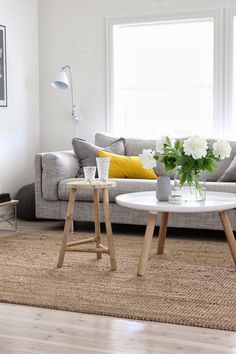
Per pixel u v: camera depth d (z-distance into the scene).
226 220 3.85
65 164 5.29
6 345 2.58
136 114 6.32
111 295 3.25
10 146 6.14
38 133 6.59
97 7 6.26
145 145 5.76
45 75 6.55
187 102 6.09
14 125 6.19
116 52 6.28
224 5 5.74
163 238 4.21
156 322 2.84
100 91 6.31
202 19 5.88
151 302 3.11
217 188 4.68
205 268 3.82
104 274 3.70
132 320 2.88
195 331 2.71
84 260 4.09
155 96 6.23
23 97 6.32
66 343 2.59
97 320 2.88
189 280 3.53
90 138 6.40
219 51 5.79
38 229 5.43
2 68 5.95
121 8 6.15
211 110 6.00
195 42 6.01
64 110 6.49
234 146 5.46
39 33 6.54
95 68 6.32
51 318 2.93
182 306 3.04
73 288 3.40
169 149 3.80
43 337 2.67
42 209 5.32
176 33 6.08
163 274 3.68
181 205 3.57
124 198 3.93
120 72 6.34
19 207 5.92
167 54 6.13
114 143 5.75
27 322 2.88
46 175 5.22
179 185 3.78
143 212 4.92
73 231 5.27
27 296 3.26
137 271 3.66
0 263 4.04
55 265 3.96
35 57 6.52
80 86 6.40
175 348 2.51
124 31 6.29
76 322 2.86
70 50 6.42
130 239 4.88
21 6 6.25
